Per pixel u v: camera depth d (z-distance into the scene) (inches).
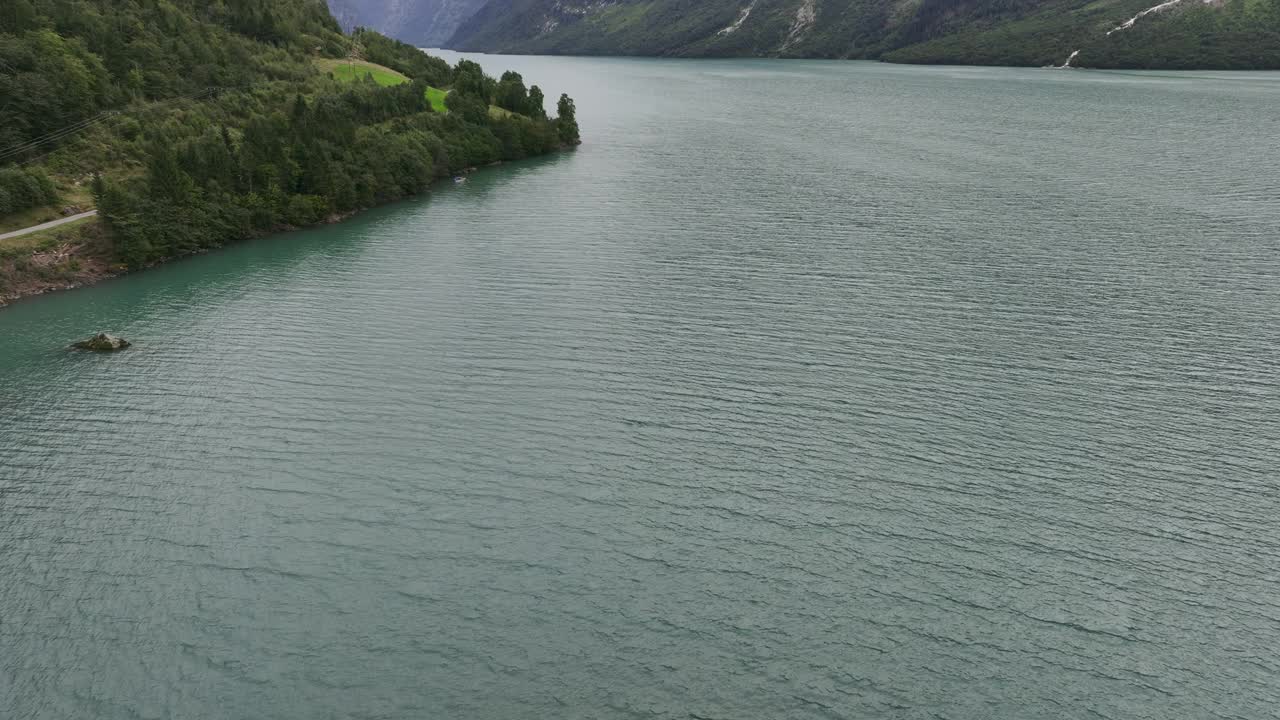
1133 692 1487.5
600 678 1551.4
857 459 2185.0
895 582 1761.8
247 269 3932.1
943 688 1510.8
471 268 3789.4
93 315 3339.1
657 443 2282.2
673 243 4050.2
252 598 1756.9
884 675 1542.8
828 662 1573.6
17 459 2258.9
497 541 1913.1
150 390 2645.2
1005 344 2795.3
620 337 2942.9
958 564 1802.4
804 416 2393.0
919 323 2982.3
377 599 1749.5
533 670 1571.1
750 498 2043.6
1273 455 2128.4
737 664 1574.8
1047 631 1624.0
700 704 1493.6
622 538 1914.4
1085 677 1521.9
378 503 2050.9
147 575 1823.3
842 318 3048.7
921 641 1612.9
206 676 1573.6
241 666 1593.3
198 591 1780.3
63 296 3602.4
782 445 2255.2
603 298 3324.3
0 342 3065.9
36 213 4050.2
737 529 1935.3
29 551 1898.4
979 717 1450.5
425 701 1509.6
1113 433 2252.7
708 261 3742.6
